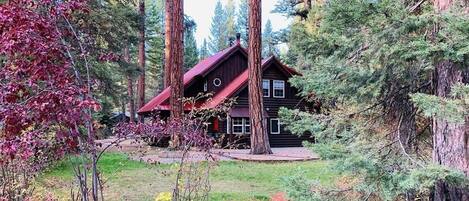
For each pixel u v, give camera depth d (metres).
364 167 3.59
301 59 4.45
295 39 4.01
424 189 3.15
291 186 4.08
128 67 15.62
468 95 2.94
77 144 3.60
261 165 11.48
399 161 3.71
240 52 22.16
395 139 4.04
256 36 14.84
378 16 3.22
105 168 9.67
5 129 3.15
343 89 3.94
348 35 3.57
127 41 15.28
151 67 39.53
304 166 11.08
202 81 21.97
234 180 8.76
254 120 14.80
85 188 3.81
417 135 4.21
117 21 14.02
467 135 3.48
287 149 18.50
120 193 7.20
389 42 3.37
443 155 3.62
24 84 3.26
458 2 3.30
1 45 3.23
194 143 5.14
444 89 3.55
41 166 5.02
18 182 4.91
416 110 4.07
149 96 44.66
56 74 3.37
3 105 3.11
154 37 35.50
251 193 7.30
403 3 3.61
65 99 3.15
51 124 3.30
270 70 20.69
